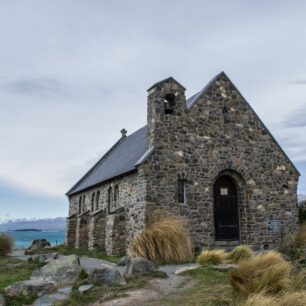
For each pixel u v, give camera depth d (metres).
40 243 31.81
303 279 9.57
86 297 10.23
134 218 20.47
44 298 10.41
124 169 22.53
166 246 15.91
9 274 14.28
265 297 8.12
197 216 20.52
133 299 9.95
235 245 21.19
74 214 32.25
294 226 22.66
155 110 20.77
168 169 20.28
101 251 23.58
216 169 21.50
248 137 22.73
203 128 21.66
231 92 22.95
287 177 23.23
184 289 10.70
